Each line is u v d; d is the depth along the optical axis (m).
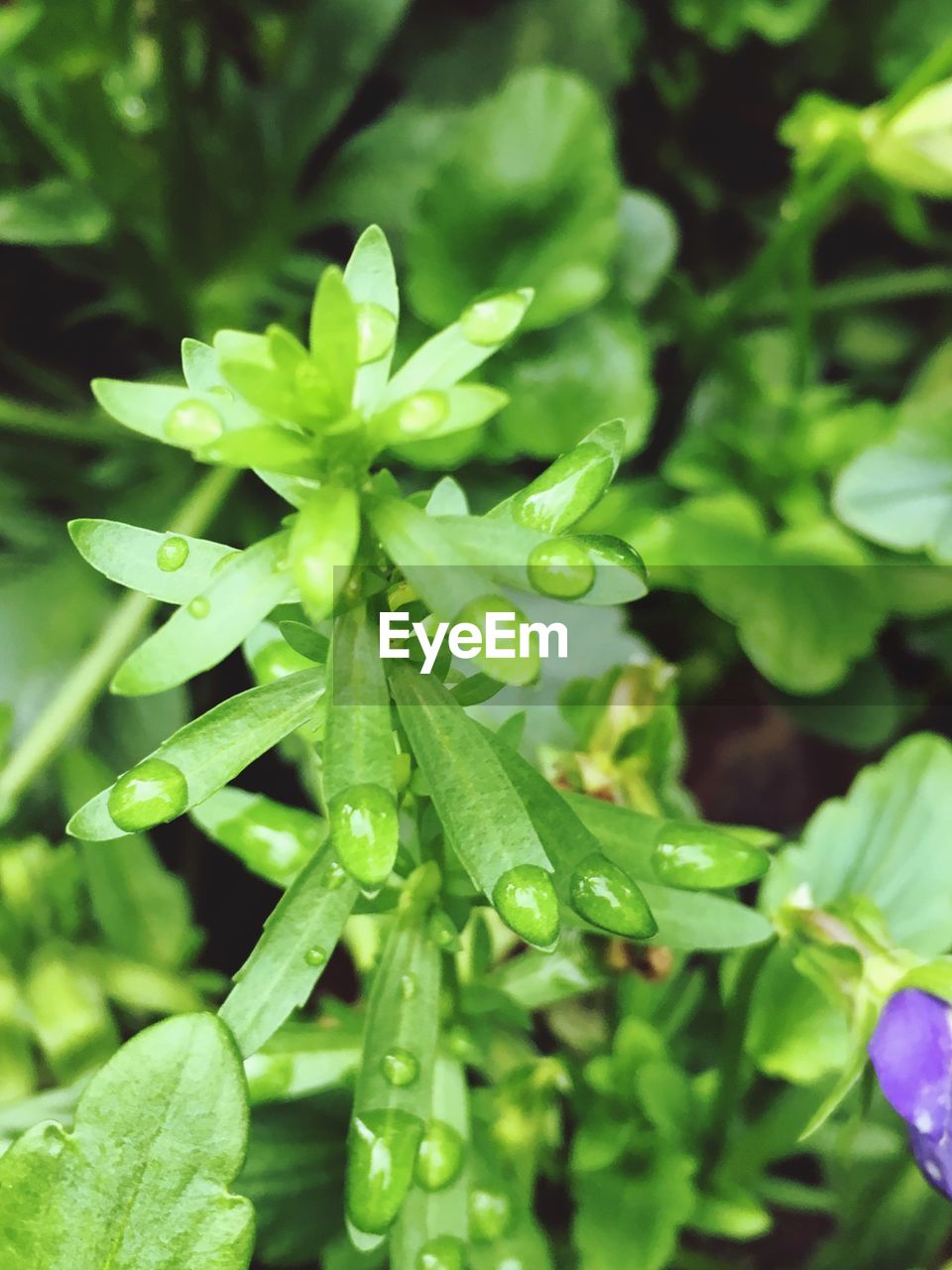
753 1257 0.29
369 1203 0.14
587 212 0.33
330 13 0.36
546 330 0.34
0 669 0.32
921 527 0.32
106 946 0.26
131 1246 0.15
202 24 0.34
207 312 0.37
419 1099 0.15
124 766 0.31
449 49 0.38
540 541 0.13
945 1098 0.17
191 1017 0.14
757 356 0.41
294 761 0.32
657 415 0.40
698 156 0.44
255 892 0.32
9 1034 0.23
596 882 0.14
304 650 0.14
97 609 0.33
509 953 0.24
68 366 0.40
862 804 0.23
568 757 0.21
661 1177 0.21
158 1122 0.14
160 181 0.34
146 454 0.36
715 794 0.36
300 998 0.14
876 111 0.30
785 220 0.37
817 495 0.35
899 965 0.18
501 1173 0.19
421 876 0.16
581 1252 0.21
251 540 0.35
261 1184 0.21
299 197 0.40
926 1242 0.25
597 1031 0.26
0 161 0.35
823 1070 0.22
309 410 0.12
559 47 0.38
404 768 0.15
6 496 0.35
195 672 0.13
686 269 0.44
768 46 0.41
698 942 0.16
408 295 0.33
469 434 0.32
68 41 0.28
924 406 0.36
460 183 0.33
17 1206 0.14
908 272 0.43
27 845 0.25
